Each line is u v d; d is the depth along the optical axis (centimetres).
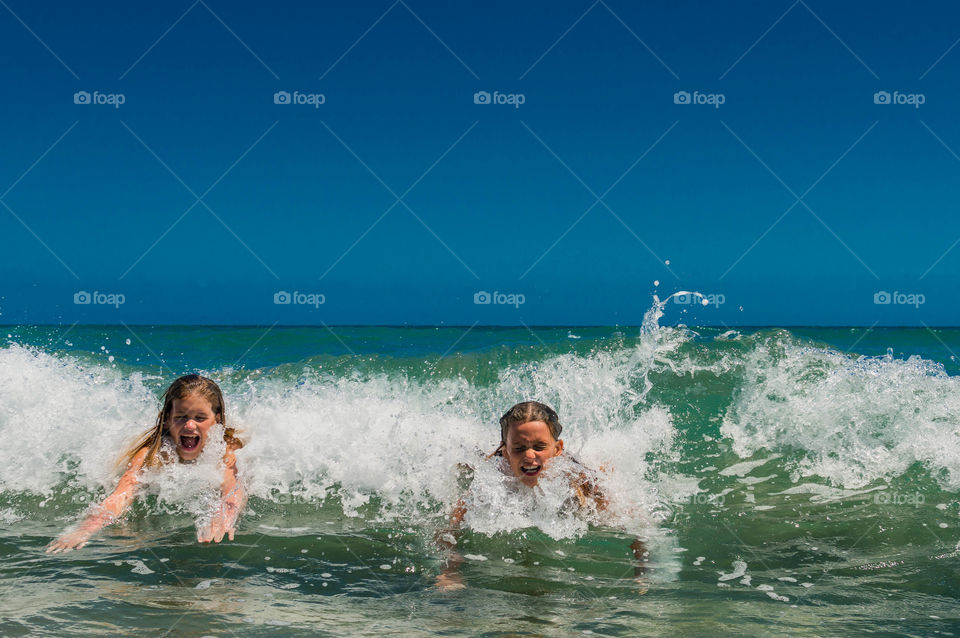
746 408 593
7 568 338
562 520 419
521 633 276
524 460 431
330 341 1142
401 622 286
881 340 1339
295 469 491
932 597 314
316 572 342
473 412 623
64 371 672
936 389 570
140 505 429
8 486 463
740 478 492
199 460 473
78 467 494
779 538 392
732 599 312
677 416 593
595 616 293
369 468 489
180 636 269
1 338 1045
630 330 888
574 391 645
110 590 313
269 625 281
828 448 529
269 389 663
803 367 643
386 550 374
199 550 367
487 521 414
